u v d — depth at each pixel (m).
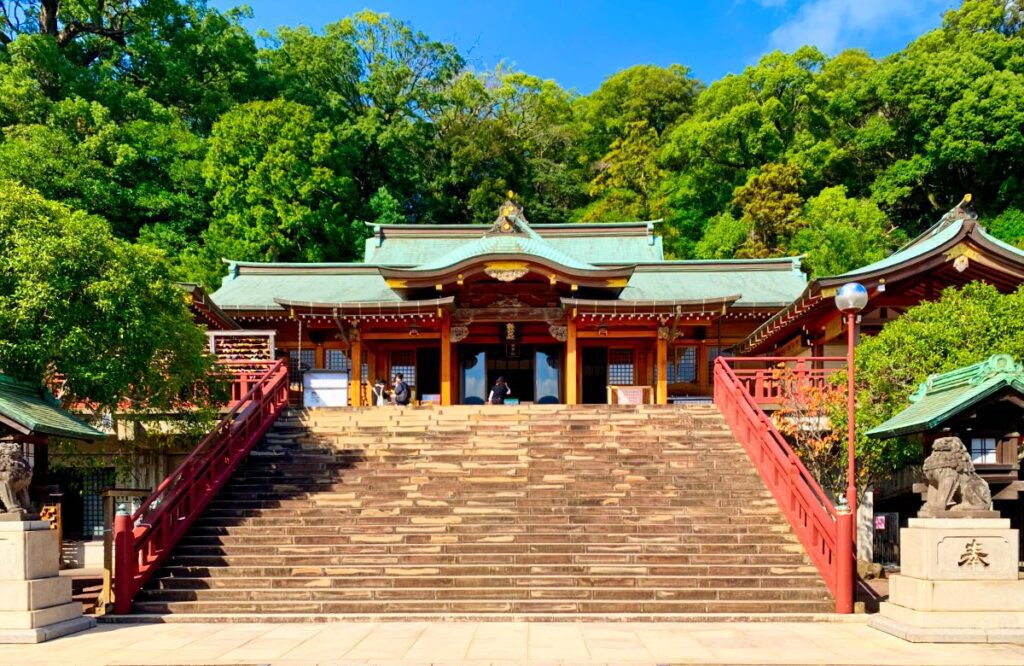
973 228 18.50
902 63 46.84
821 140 50.06
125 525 11.44
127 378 13.23
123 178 39.34
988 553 9.66
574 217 54.47
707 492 14.27
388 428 17.56
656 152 54.41
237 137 38.06
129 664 8.45
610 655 8.73
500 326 25.55
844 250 35.16
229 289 28.78
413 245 33.78
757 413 15.59
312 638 9.74
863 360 14.97
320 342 26.75
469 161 52.94
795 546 12.55
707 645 9.23
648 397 26.12
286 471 15.54
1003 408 10.26
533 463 15.62
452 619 10.84
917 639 9.29
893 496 16.09
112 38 45.25
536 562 12.30
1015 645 9.16
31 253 12.16
